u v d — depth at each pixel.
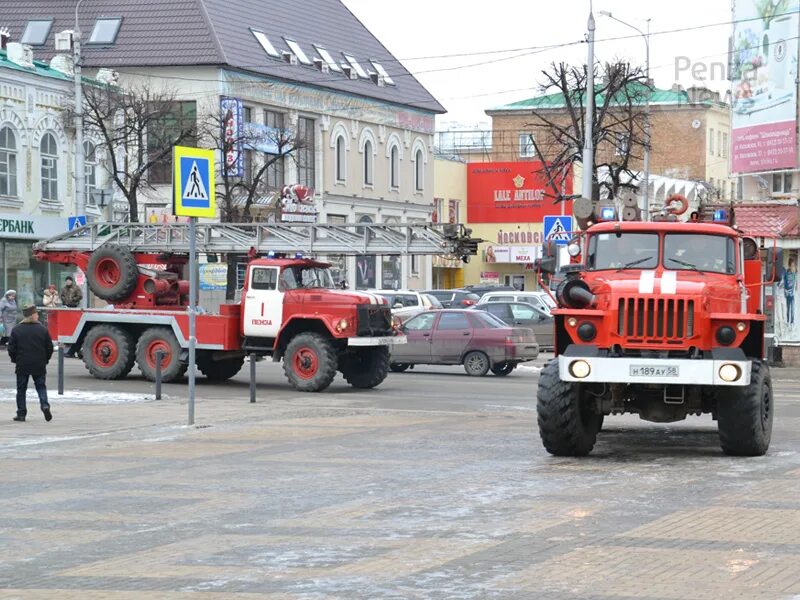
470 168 101.62
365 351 34.72
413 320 41.03
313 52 79.06
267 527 13.48
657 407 19.36
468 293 60.38
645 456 19.47
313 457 19.52
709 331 18.42
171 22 69.94
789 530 13.00
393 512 14.27
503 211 100.75
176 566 11.57
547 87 66.94
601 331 18.61
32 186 58.53
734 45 50.44
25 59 58.22
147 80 68.75
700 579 10.76
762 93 48.81
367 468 18.12
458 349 40.28
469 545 12.30
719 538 12.57
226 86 69.06
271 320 34.12
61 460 19.52
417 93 89.62
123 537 13.06
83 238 38.28
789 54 47.47
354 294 33.59
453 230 35.41
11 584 10.96
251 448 20.86
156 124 64.88
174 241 37.34
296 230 36.59
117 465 18.84
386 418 26.11
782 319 46.09
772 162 48.28
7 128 56.94
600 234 20.09
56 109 60.00
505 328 40.12
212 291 46.12
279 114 74.62
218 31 70.00
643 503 14.78
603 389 18.98
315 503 15.01
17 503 15.33
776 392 34.59
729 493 15.55
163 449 20.84
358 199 82.00
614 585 10.56
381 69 86.06
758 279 20.17
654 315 18.41
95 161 62.75
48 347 25.50
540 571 11.09
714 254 19.73
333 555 11.93
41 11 71.69
